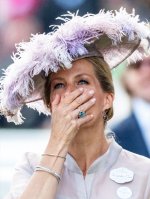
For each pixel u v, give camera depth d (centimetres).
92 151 740
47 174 705
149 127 1135
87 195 724
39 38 735
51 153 712
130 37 749
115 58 786
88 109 724
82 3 1803
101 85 736
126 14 747
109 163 740
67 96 720
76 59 727
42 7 1834
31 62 733
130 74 1157
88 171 734
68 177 736
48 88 750
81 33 730
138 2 1741
